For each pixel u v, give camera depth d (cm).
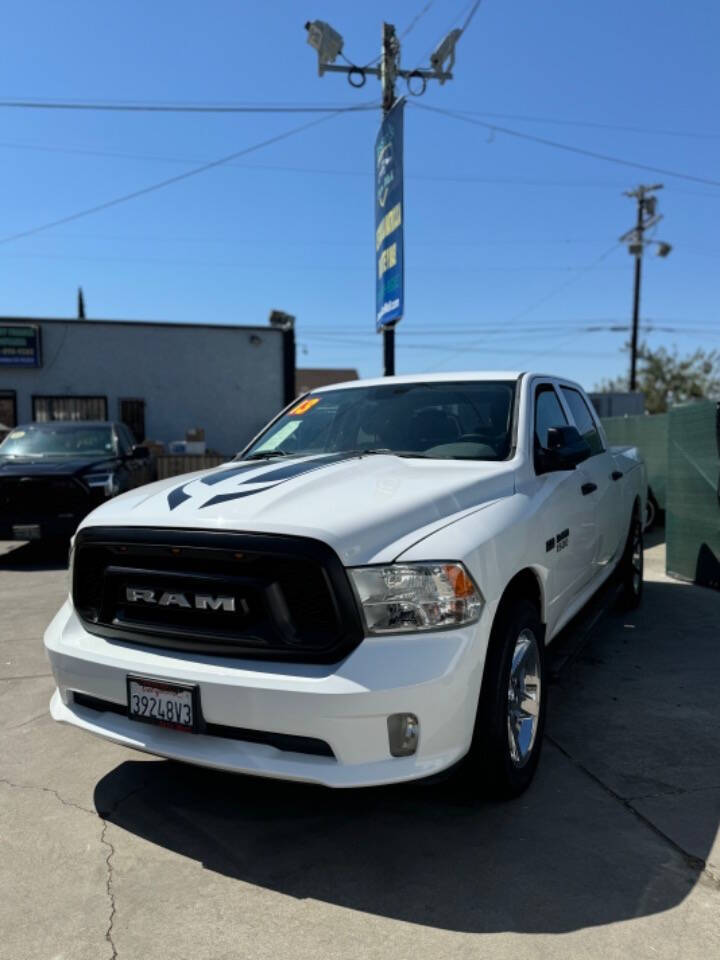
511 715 309
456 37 1111
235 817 310
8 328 2011
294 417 473
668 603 665
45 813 315
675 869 267
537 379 444
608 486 514
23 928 243
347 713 248
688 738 380
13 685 472
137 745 283
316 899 255
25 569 880
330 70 1133
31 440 1060
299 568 260
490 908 248
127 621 293
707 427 704
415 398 434
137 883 267
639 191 3391
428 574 264
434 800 319
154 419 2134
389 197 1067
